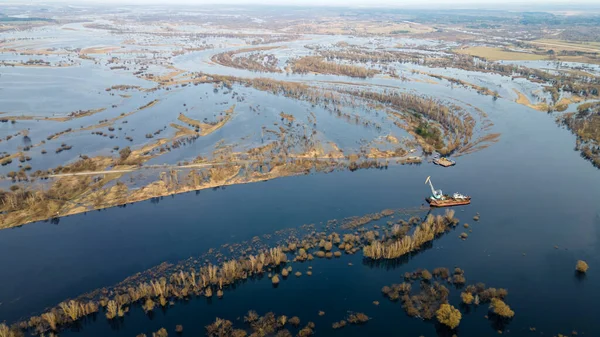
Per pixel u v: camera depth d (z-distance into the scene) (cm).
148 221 13650
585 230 13275
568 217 14025
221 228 13225
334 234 12775
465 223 13588
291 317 9781
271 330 9331
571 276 11181
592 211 14388
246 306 10100
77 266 11488
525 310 9981
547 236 12962
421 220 13688
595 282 10938
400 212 14212
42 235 12925
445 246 12475
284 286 10762
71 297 10375
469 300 10044
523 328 9444
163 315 9812
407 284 10581
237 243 12425
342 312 9944
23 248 12300
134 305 10056
